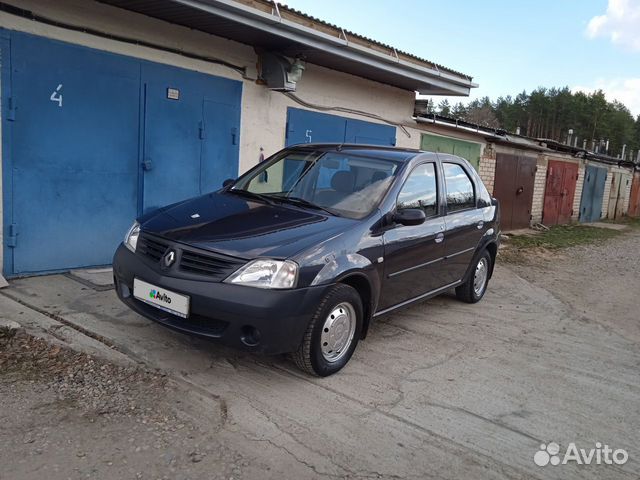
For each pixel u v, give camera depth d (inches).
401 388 165.8
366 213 181.3
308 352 156.7
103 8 241.6
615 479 130.0
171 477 113.7
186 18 261.1
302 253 152.4
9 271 225.8
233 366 167.2
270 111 335.6
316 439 132.9
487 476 125.7
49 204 234.7
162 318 157.1
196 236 157.9
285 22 273.6
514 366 195.0
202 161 297.9
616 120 3026.6
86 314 193.8
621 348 230.2
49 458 115.9
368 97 415.2
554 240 609.6
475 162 570.6
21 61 217.6
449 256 227.8
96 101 245.3
